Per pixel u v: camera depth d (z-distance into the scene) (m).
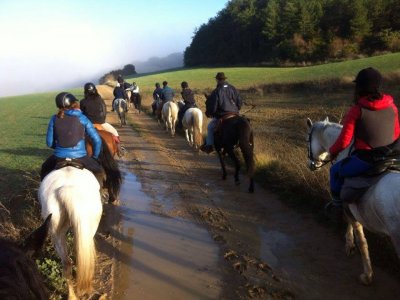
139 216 7.79
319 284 5.20
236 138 8.73
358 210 4.34
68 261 4.64
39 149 15.72
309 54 68.06
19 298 2.04
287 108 23.83
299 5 74.69
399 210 3.67
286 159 9.96
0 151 15.52
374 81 4.02
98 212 4.73
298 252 6.07
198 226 7.22
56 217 4.47
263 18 81.12
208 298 5.03
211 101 9.09
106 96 46.38
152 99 34.69
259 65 76.25
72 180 4.77
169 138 16.58
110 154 7.17
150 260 6.02
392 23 64.56
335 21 69.38
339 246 6.17
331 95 26.94
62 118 5.38
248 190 8.94
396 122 4.13
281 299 4.93
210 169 11.05
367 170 4.11
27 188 9.37
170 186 9.68
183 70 83.62
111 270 5.74
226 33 93.12
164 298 5.05
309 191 7.89
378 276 5.26
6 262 2.19
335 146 4.28
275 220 7.30
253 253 6.11
